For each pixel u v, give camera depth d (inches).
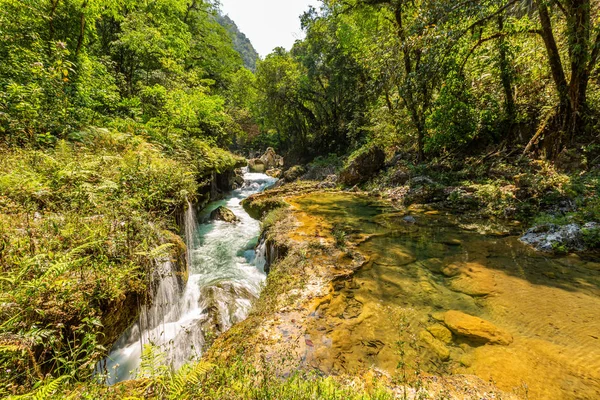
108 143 242.2
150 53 426.9
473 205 310.3
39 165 164.2
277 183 794.2
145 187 187.5
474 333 121.7
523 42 363.3
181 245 192.9
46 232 121.5
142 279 134.8
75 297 100.5
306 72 943.0
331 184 553.0
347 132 881.5
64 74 234.2
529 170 302.7
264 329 128.0
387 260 201.0
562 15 326.3
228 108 845.8
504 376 98.7
